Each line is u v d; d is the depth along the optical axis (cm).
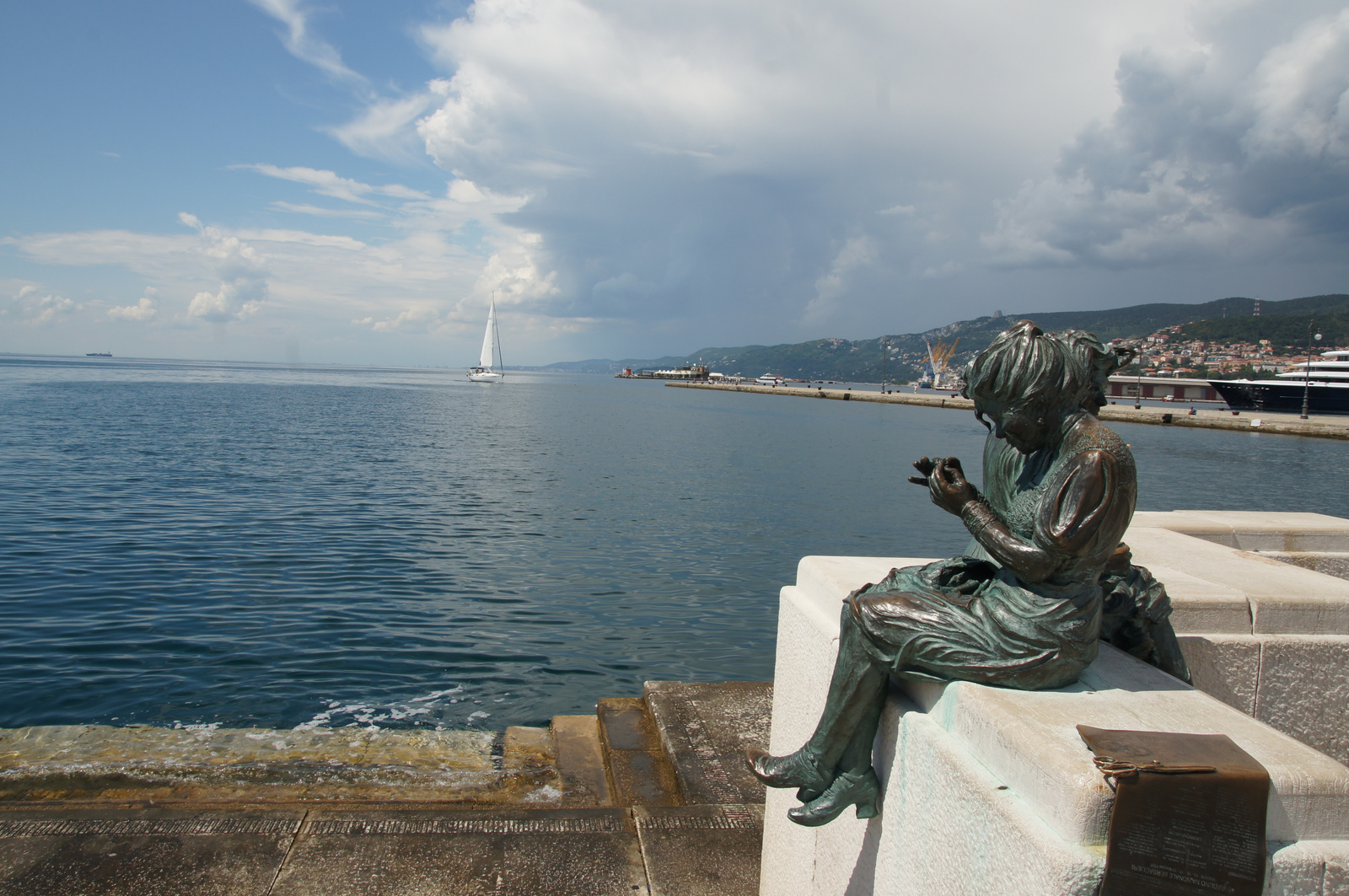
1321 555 396
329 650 922
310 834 327
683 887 308
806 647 274
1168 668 245
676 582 1341
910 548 1780
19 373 12069
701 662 956
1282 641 263
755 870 321
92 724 707
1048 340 213
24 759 436
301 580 1227
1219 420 7400
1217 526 400
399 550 1471
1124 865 149
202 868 302
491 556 1464
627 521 1925
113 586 1145
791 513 2159
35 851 309
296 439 3619
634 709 501
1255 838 152
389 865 310
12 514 1633
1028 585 208
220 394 7925
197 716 731
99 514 1669
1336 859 155
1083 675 213
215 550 1395
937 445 4881
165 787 401
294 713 748
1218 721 186
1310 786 158
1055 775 159
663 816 353
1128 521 204
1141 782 150
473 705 793
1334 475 3828
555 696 826
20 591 1104
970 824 179
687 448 4181
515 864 314
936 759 196
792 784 236
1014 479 233
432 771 426
